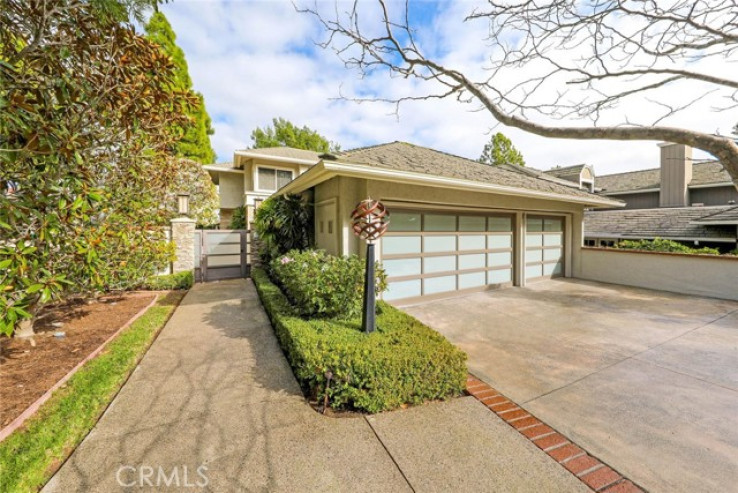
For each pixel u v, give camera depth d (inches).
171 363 163.8
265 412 121.6
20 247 121.2
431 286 299.3
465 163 366.3
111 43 141.4
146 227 266.7
